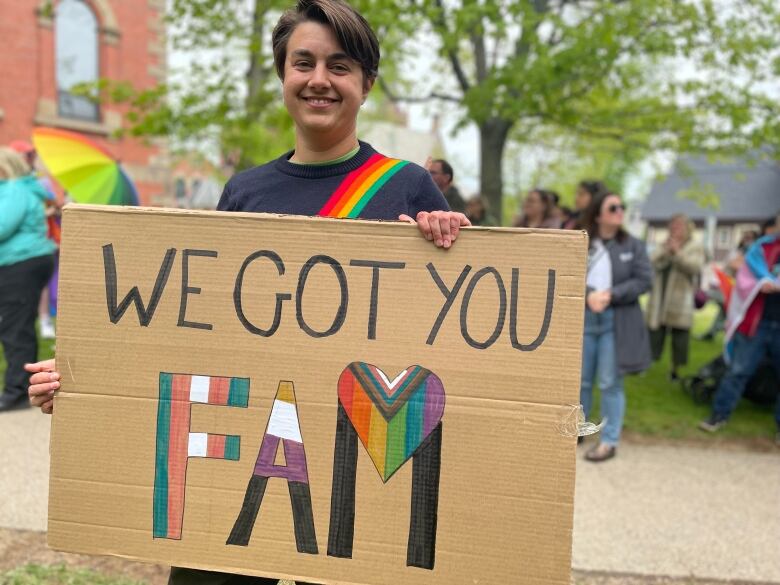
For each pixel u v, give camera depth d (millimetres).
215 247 1683
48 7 11289
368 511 1631
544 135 12805
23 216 5156
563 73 6824
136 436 1694
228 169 10719
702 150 8469
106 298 1703
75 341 1710
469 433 1600
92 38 14344
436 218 1609
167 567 3121
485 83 7191
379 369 1633
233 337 1670
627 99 9258
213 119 7977
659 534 3598
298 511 1650
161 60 15398
